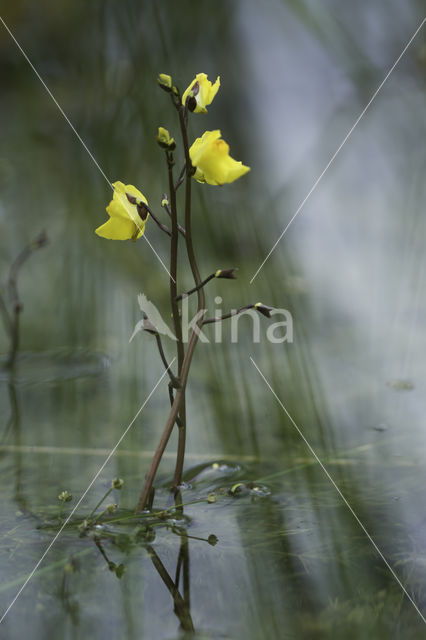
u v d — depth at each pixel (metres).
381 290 1.79
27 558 1.41
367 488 1.46
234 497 1.45
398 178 2.55
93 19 3.14
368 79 3.51
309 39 3.73
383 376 1.57
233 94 3.37
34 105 3.19
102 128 2.87
